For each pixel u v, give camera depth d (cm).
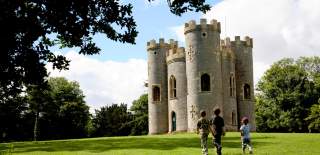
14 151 2812
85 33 1040
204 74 5028
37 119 7206
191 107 5053
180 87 5403
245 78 5588
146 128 9394
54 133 7988
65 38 1066
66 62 1066
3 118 2862
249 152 2081
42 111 7569
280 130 8012
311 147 2338
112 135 9250
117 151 2509
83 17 1009
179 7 1087
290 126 7588
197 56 5053
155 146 2783
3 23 885
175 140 3306
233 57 5491
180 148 2556
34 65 995
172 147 2652
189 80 5112
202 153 2128
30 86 1092
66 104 8112
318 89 7700
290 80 7856
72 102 8200
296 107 7606
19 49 962
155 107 5784
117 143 3222
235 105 5381
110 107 9469
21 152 2709
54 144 3466
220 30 5250
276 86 7938
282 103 7812
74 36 1045
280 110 7856
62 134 8094
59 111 8062
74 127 8225
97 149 2745
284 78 7919
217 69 5100
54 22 973
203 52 5047
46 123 7856
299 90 7694
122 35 1093
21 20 919
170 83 5559
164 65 5847
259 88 8312
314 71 7956
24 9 930
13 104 2964
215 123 1902
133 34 1093
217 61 5119
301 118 7581
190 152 2275
